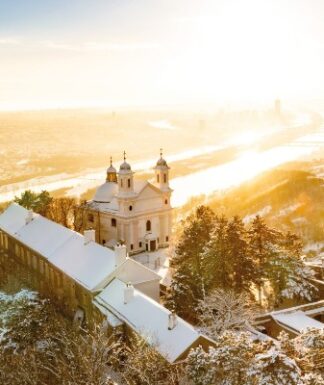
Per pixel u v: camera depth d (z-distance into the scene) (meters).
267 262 70.94
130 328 54.69
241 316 58.53
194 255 69.38
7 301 61.38
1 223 99.31
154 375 40.22
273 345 36.25
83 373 38.94
